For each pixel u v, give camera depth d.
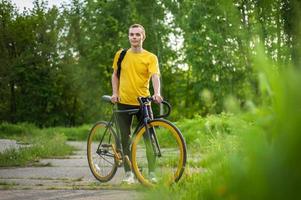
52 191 6.25
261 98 0.77
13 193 6.12
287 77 0.69
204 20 36.94
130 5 51.06
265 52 0.78
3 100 62.75
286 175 0.64
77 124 63.34
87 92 56.81
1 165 10.69
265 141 0.68
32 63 61.69
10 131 41.78
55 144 15.98
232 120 0.84
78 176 8.50
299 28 0.74
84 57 57.81
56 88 62.06
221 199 0.77
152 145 6.22
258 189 0.66
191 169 6.03
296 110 0.66
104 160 7.32
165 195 1.15
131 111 6.81
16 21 61.34
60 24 60.69
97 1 53.31
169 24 50.25
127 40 51.41
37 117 62.78
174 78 55.16
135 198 1.14
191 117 52.66
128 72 6.86
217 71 35.88
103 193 5.94
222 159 0.96
